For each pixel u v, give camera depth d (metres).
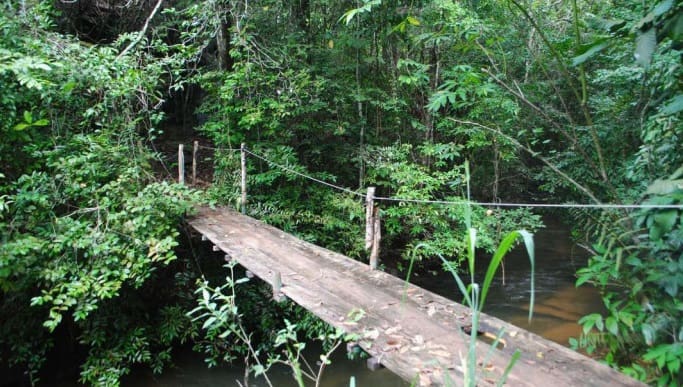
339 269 3.80
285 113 6.47
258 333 5.73
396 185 6.98
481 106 6.30
